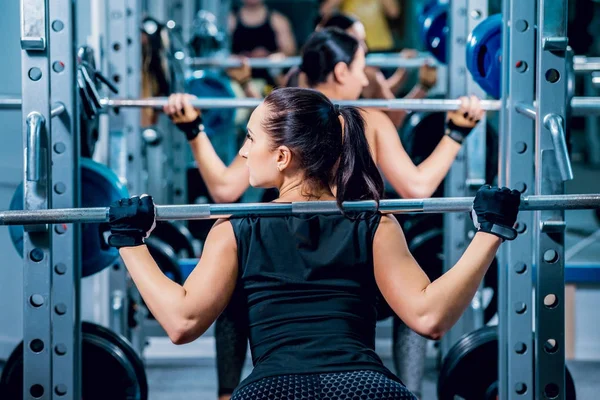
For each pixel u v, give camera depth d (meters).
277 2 8.95
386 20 7.41
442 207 2.30
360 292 2.18
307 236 2.18
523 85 2.95
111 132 4.12
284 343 2.10
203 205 2.24
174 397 4.58
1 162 4.82
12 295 5.02
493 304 4.57
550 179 2.71
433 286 2.13
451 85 4.16
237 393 2.06
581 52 5.33
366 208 2.22
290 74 3.93
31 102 2.70
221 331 3.46
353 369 2.05
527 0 2.91
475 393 3.35
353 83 3.45
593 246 6.16
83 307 4.99
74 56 2.93
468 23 3.95
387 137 3.31
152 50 4.54
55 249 3.00
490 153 4.43
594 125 7.82
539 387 2.80
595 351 5.21
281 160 2.25
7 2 4.82
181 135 5.75
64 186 2.94
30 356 2.81
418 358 3.59
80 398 3.09
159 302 2.12
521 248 2.99
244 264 2.19
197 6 7.55
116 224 2.21
